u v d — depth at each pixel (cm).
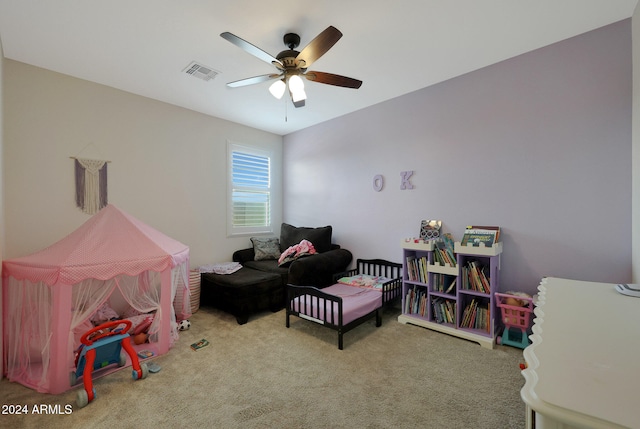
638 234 200
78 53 249
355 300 288
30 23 208
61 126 282
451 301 296
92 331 204
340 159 416
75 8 193
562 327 106
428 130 323
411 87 324
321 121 437
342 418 166
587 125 231
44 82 273
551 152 248
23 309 212
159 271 240
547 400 63
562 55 241
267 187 485
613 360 81
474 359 230
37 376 205
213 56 255
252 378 207
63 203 284
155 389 195
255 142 466
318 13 201
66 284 194
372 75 295
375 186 374
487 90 280
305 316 284
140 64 268
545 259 252
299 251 382
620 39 216
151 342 263
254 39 231
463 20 211
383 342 262
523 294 250
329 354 241
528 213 260
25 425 162
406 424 161
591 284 177
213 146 410
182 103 362
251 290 320
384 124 363
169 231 364
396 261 356
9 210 254
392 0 189
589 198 231
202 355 241
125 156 325
